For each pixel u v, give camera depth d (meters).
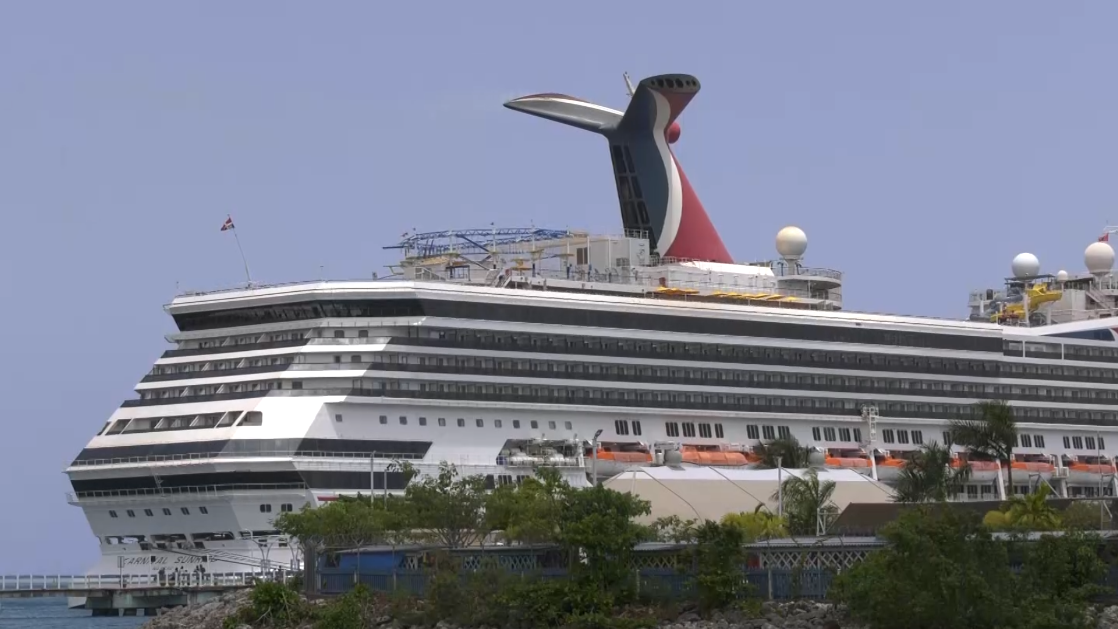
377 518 172.50
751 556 142.62
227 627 147.50
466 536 170.62
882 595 127.19
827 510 190.50
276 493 194.62
